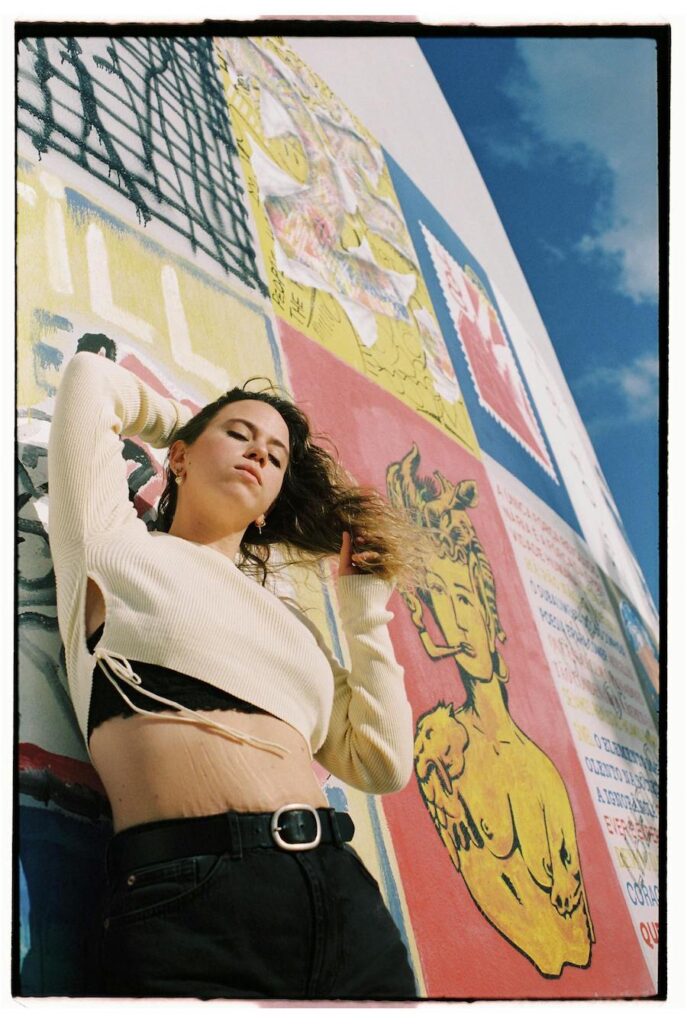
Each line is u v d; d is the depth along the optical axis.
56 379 4.13
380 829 4.80
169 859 3.00
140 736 3.15
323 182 7.15
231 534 3.80
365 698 3.65
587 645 8.00
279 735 3.27
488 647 6.51
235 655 3.31
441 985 4.70
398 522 4.08
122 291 4.67
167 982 2.90
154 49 5.71
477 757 5.81
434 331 7.87
